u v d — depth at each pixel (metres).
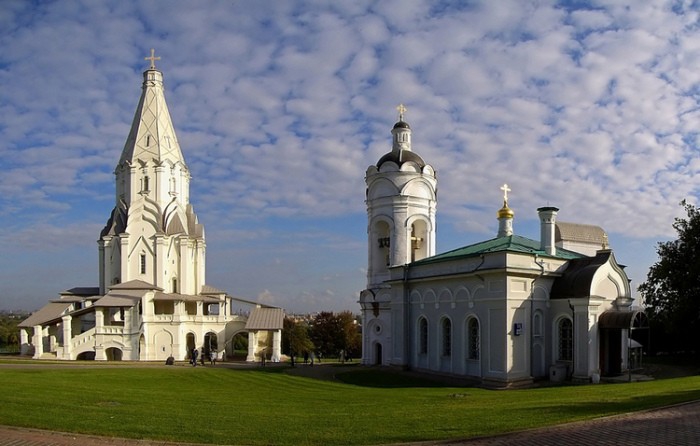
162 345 73.44
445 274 44.69
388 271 57.75
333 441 17.70
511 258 39.41
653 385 30.97
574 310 39.78
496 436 17.64
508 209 53.25
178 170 86.75
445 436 17.92
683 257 50.81
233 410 23.83
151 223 82.12
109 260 82.38
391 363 50.91
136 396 27.94
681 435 16.91
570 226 60.34
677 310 49.88
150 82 87.00
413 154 59.75
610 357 41.28
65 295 84.62
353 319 113.56
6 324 153.62
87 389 29.97
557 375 39.84
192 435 18.62
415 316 49.09
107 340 69.44
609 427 18.27
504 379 38.44
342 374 47.97
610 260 40.88
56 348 68.38
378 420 21.05
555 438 17.05
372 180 59.44
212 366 55.88
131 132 87.00
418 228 59.06
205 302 80.62
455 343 43.84
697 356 56.09
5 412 21.83
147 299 73.69
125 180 84.88
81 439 18.16
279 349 73.00
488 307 40.44
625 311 39.09
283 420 21.22
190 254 85.69
